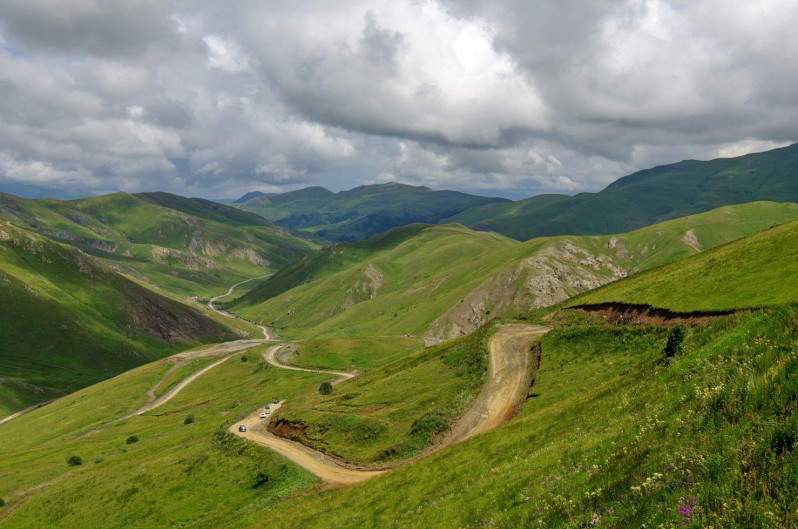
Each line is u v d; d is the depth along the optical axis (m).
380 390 86.44
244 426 87.31
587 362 55.84
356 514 31.50
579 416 28.58
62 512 71.56
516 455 27.27
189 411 151.75
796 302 21.11
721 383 16.73
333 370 177.25
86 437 140.88
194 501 59.91
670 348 33.56
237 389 168.62
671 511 11.27
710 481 11.54
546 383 54.34
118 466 90.44
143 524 57.84
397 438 58.34
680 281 65.94
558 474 18.97
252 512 48.81
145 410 170.50
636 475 14.16
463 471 29.17
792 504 9.66
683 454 13.41
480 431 49.25
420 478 32.69
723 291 53.34
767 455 11.32
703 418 14.92
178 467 73.88
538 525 15.32
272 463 62.56
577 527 13.55
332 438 67.62
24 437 163.50
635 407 22.70
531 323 97.75
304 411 85.88
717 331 27.80
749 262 57.88
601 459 17.83
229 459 70.38
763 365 16.17
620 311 72.06
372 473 50.91
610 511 13.03
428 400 68.12
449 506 23.05
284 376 168.50
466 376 72.19
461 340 103.81
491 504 20.14
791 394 12.98
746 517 9.91
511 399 56.69
